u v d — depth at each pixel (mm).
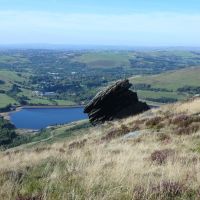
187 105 33000
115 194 7137
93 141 27250
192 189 7938
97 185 7938
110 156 13969
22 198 6980
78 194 7195
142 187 7668
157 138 22172
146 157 13977
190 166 11031
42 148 27844
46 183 8156
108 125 38438
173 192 7586
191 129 23328
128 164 11016
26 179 9250
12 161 16234
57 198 6969
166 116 28719
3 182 8414
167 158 12781
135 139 22984
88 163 11578
